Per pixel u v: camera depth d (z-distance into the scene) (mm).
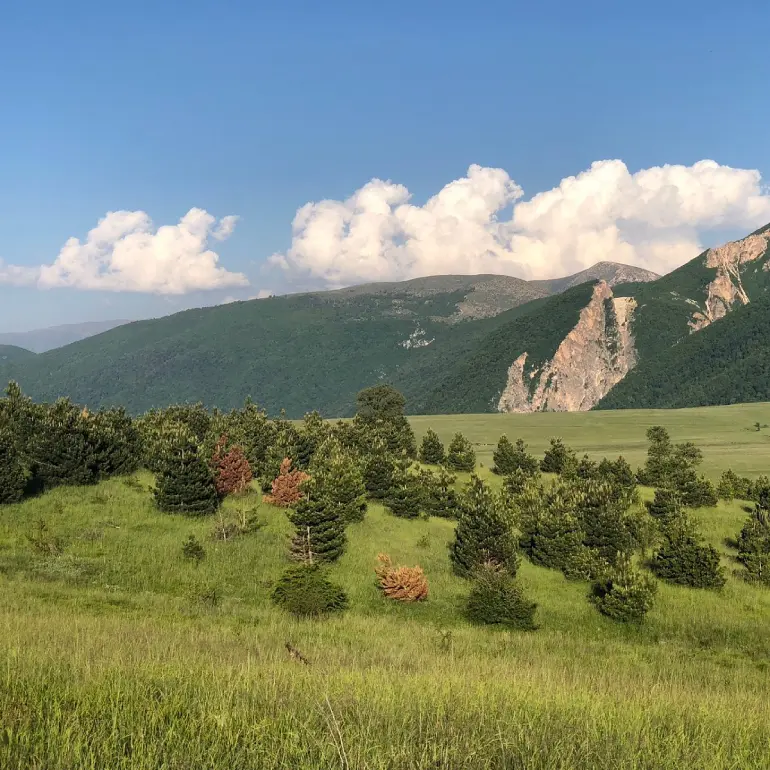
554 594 36281
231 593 29625
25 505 36844
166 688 8641
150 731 6539
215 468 46062
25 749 5855
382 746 6738
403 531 45438
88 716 6930
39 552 30406
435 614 30797
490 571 35125
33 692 7719
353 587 33344
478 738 7219
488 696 10211
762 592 39094
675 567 39312
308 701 8391
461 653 21797
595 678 17844
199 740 6438
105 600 24906
